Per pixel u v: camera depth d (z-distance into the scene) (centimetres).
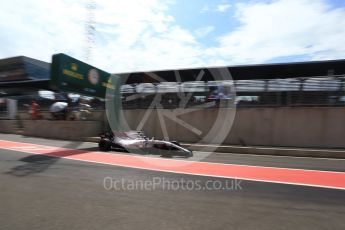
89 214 537
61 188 721
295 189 742
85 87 1881
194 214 542
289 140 1834
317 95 1814
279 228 477
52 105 2392
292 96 1870
